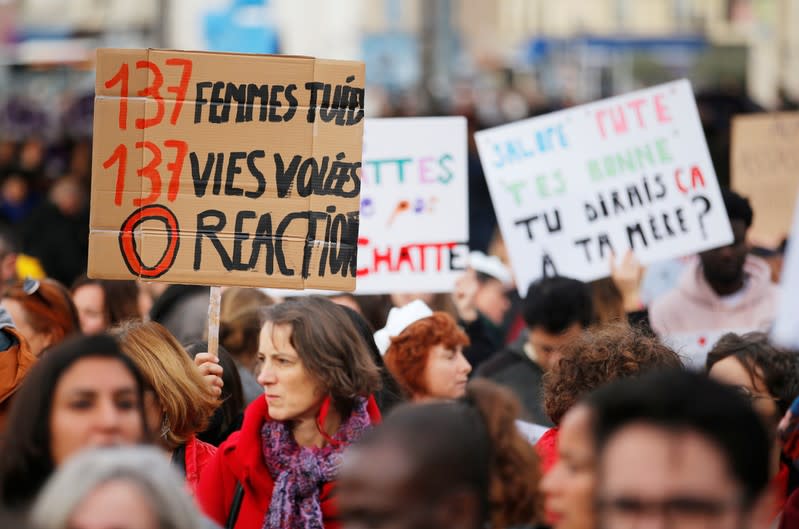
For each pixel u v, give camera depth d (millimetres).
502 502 4074
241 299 7973
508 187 9078
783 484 5820
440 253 8961
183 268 6355
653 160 8984
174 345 5715
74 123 25875
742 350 6191
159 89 6383
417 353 6770
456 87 25922
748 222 9117
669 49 38750
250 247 6395
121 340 5633
